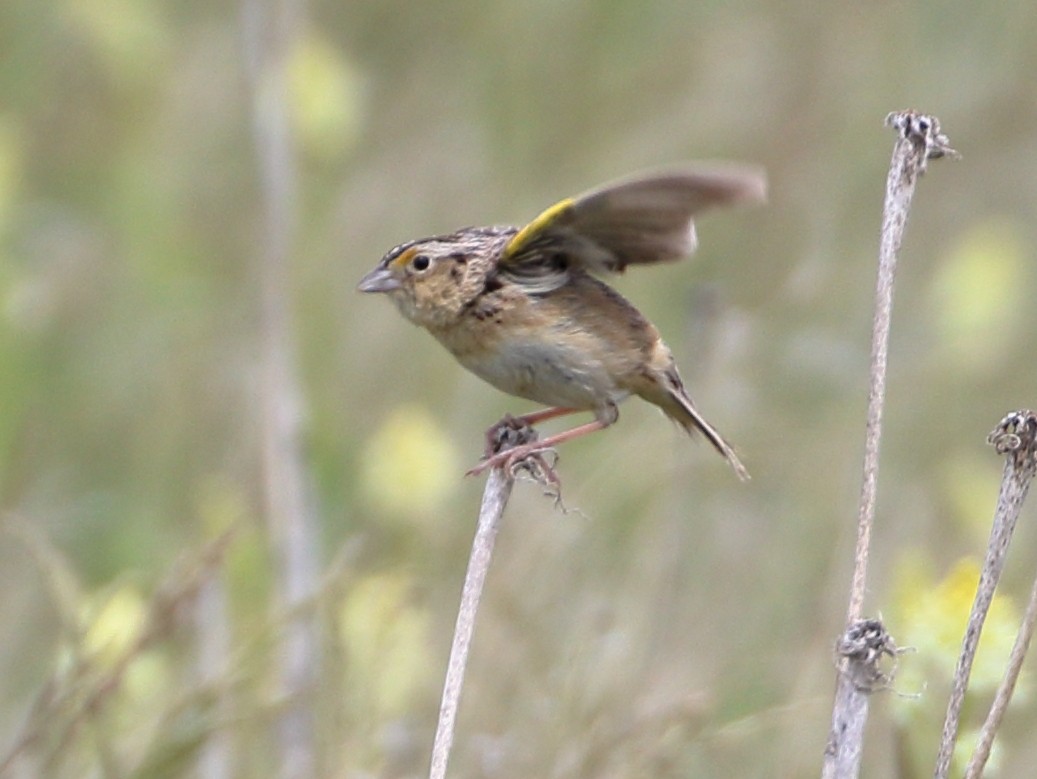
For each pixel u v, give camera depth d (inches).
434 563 433.7
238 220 556.7
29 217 534.0
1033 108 590.9
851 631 277.9
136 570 444.5
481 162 557.6
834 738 277.9
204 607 385.7
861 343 539.5
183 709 362.6
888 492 487.8
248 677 370.9
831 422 503.8
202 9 586.9
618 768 365.1
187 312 530.9
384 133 567.5
